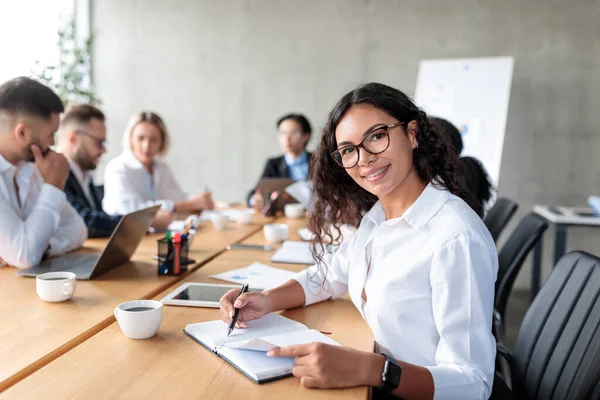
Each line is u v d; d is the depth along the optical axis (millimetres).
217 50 4391
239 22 4344
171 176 3213
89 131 2344
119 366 915
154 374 887
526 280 4141
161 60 4469
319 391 841
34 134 1606
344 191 1293
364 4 4148
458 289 954
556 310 1241
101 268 1520
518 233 1905
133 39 4484
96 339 1037
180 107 4484
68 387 834
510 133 4031
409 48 4102
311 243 1370
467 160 2213
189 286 1414
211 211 2898
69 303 1261
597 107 3898
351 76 4215
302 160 3754
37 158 1629
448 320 946
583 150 3945
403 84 4129
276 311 1254
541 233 1784
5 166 1646
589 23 3857
